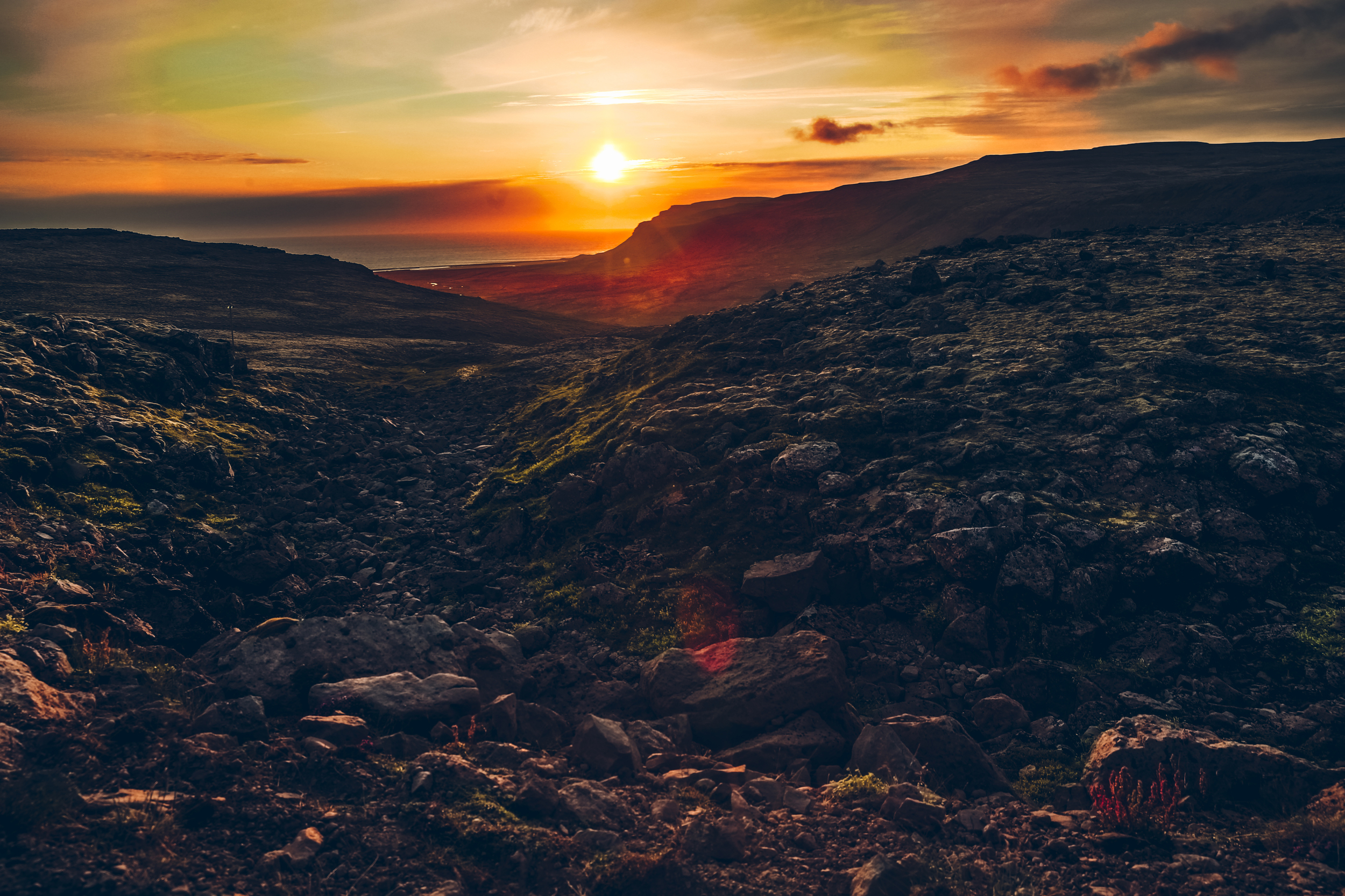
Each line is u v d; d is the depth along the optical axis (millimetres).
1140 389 23266
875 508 18781
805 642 12750
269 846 7324
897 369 29344
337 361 71750
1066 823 9109
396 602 19094
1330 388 22750
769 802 9578
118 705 10031
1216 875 7887
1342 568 15570
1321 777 9664
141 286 127312
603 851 7906
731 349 36812
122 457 25281
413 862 7363
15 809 6945
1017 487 18562
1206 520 16906
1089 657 14070
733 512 20469
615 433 29469
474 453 35031
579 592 18469
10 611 12938
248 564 19250
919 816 8984
